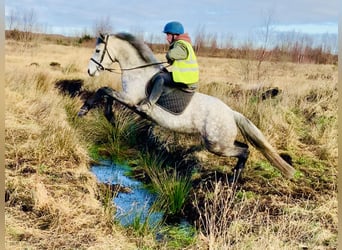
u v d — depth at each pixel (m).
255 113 7.36
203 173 5.86
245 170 5.94
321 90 8.36
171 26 5.39
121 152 6.70
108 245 4.05
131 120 7.21
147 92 5.68
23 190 4.71
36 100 7.38
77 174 5.43
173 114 5.47
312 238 4.34
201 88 8.66
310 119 7.52
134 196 5.30
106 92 5.83
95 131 7.20
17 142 5.73
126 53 5.78
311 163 6.27
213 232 4.27
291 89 8.73
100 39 5.86
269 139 6.77
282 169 5.54
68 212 4.43
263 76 10.42
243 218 4.69
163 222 4.73
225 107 5.51
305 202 5.13
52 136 5.97
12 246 3.79
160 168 5.89
